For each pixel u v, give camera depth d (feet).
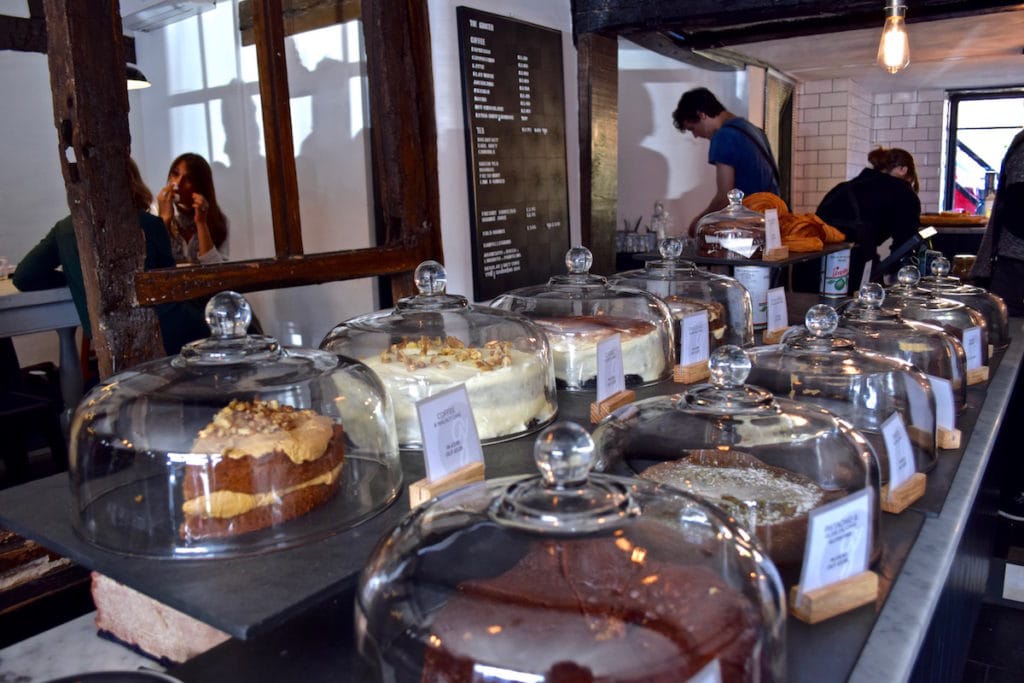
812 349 4.30
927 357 4.92
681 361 5.89
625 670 1.94
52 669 3.43
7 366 10.08
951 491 3.98
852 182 12.33
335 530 3.29
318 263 6.14
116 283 4.76
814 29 9.73
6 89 12.89
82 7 4.44
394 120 7.02
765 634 2.15
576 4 9.16
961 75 17.92
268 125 5.78
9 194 13.10
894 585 3.04
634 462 3.24
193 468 3.18
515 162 8.61
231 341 3.79
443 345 4.66
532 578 2.18
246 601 2.72
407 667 2.11
